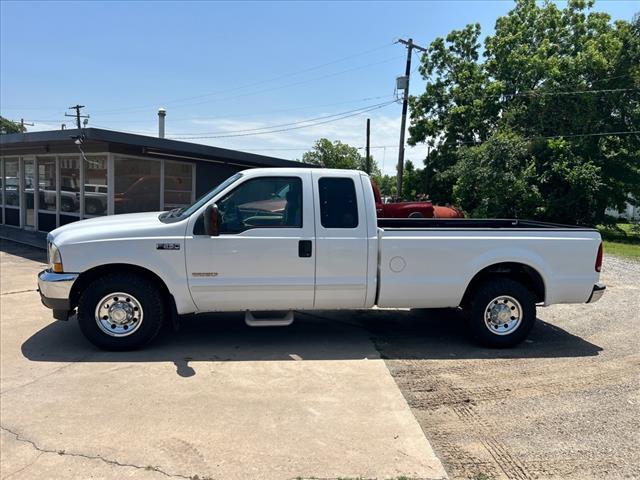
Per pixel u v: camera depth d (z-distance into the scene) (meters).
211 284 5.24
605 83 25.45
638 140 25.53
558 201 24.95
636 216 39.72
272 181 5.37
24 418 3.77
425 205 14.97
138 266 5.25
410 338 6.03
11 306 6.99
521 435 3.70
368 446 3.48
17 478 3.02
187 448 3.40
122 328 5.25
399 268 5.48
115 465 3.18
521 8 30.41
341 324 6.56
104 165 12.95
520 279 5.94
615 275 11.54
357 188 5.46
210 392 4.29
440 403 4.21
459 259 5.55
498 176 24.53
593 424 3.88
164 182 14.69
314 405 4.09
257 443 3.48
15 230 15.59
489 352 5.59
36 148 14.73
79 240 5.12
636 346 5.89
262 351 5.40
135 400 4.11
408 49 28.22
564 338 6.18
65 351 5.26
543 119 26.41
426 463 3.29
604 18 29.12
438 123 32.22
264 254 5.27
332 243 5.36
